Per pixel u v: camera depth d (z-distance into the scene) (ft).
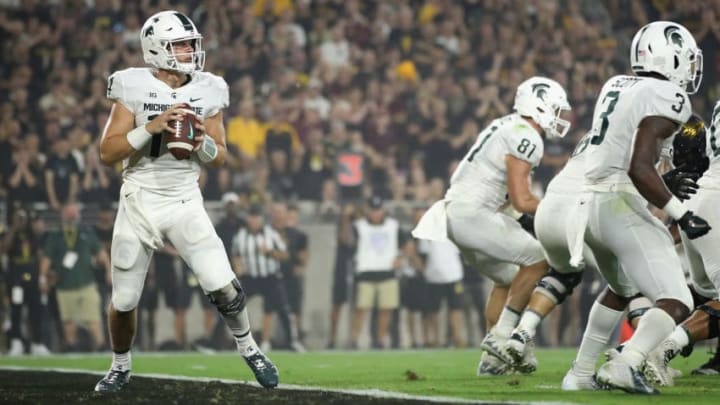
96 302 136.36
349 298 145.18
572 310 143.33
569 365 94.79
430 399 58.03
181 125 63.77
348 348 144.66
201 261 64.54
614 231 60.23
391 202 151.33
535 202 78.54
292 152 156.97
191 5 173.78
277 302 139.74
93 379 78.07
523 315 73.67
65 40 165.89
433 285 143.43
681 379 74.18
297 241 142.61
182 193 65.57
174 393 63.31
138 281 65.72
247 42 170.19
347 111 164.45
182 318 137.69
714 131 71.31
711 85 173.68
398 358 112.68
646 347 59.47
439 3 180.55
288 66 169.89
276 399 58.65
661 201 57.36
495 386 69.36
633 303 76.48
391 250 143.54
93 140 152.76
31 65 162.50
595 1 185.88
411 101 168.25
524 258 79.66
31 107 157.48
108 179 147.54
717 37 175.01
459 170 82.89
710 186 70.59
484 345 78.38
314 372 89.61
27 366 101.81
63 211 136.87
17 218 134.31
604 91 62.69
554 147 160.04
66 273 134.92
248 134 158.10
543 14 182.50
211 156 65.51
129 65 165.68
